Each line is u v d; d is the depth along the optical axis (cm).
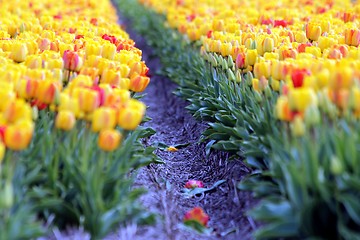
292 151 451
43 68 621
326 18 984
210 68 843
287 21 1021
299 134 429
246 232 534
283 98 471
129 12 2064
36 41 757
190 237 530
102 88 502
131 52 743
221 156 708
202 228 545
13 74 540
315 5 1292
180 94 932
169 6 1405
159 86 1216
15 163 459
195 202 638
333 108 464
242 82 709
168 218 544
